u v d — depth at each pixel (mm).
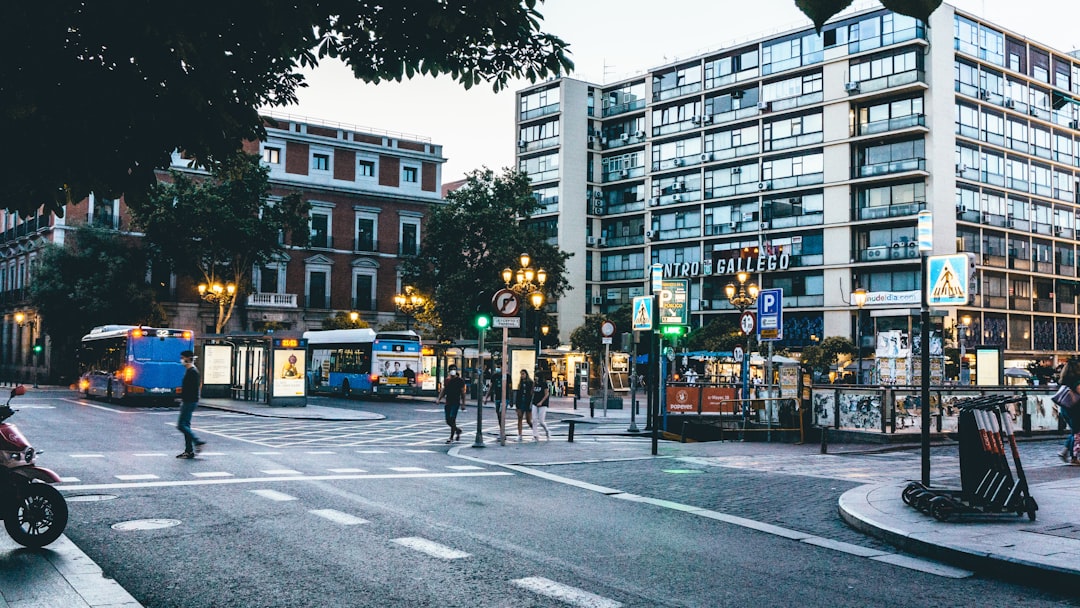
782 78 61781
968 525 8578
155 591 6301
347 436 20594
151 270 52000
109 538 8094
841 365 50688
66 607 5707
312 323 57562
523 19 6426
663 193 69875
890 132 55562
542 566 7242
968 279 9984
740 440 22562
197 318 53406
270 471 13281
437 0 5949
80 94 4930
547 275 46500
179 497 10562
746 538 8664
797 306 60281
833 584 6797
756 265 61750
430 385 42875
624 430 24641
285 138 57031
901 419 19531
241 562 7238
